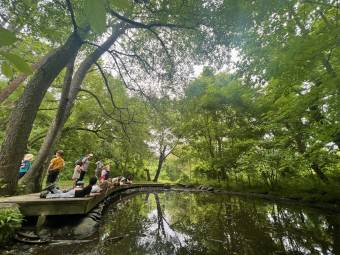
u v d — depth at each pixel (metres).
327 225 8.63
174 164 41.47
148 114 12.32
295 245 6.41
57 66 6.39
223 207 13.36
